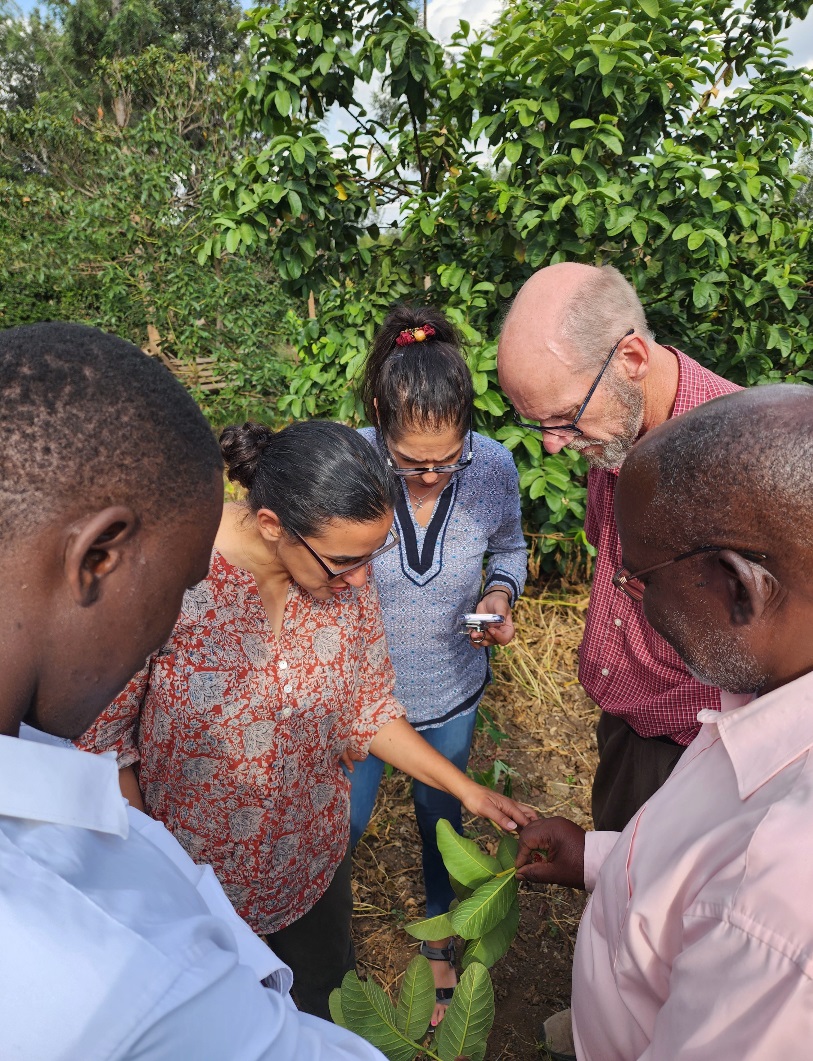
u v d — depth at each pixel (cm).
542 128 355
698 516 82
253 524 145
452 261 383
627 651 190
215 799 150
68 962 53
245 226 352
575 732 356
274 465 137
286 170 357
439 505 203
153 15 1634
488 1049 220
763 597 81
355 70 353
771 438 79
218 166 1045
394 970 243
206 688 141
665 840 95
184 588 74
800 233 383
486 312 387
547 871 150
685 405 174
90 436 62
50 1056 52
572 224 340
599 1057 110
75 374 63
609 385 167
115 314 969
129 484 64
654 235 335
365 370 198
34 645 63
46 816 60
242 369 877
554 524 409
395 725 174
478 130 331
